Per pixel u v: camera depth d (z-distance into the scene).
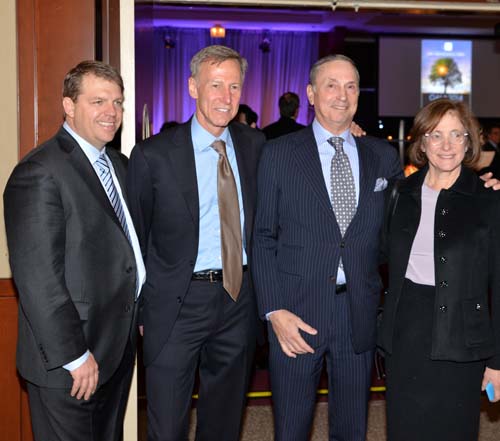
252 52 12.69
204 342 2.60
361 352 2.55
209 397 2.69
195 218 2.50
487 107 13.08
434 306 2.33
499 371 2.33
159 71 12.37
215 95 2.44
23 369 2.21
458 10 3.55
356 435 2.62
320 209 2.49
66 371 2.17
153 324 2.54
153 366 2.56
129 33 2.82
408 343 2.38
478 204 2.34
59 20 2.77
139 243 2.55
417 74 12.88
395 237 2.44
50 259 2.08
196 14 11.35
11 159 2.79
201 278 2.54
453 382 2.35
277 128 5.43
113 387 2.36
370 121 12.95
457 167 2.39
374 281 2.58
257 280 2.57
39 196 2.09
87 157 2.23
